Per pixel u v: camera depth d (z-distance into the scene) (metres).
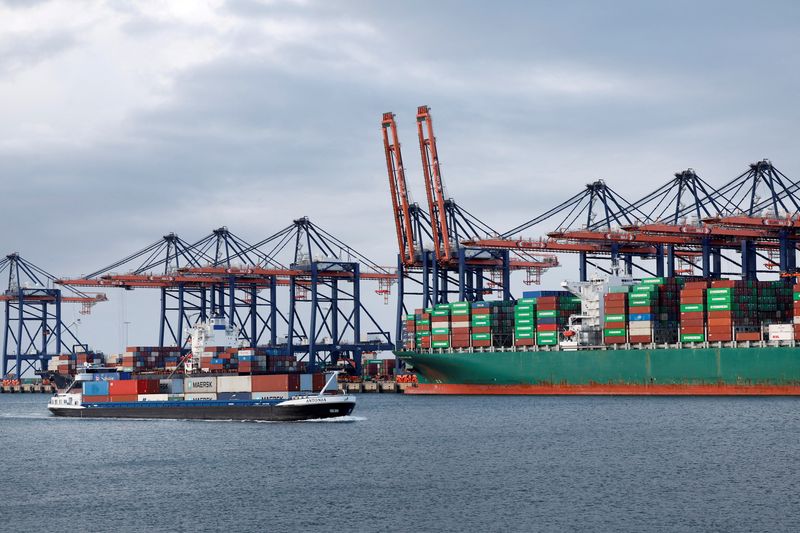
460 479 76.31
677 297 140.62
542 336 149.50
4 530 63.06
